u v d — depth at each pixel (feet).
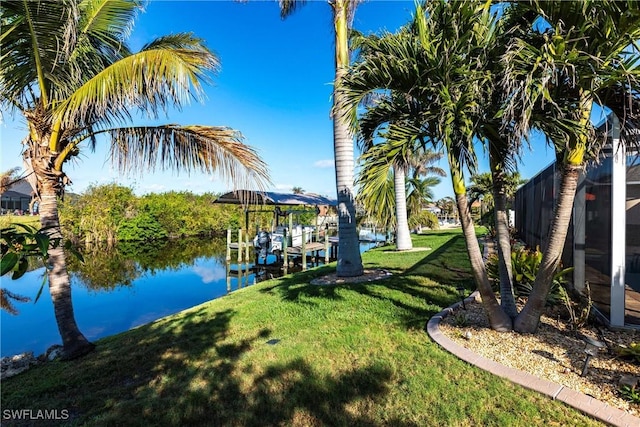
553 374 9.24
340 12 23.89
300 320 15.31
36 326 22.71
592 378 8.96
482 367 9.78
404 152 10.93
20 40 12.03
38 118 13.00
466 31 10.03
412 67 10.44
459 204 11.62
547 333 11.85
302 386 9.73
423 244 45.52
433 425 7.75
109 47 14.80
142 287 35.83
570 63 8.71
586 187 15.83
